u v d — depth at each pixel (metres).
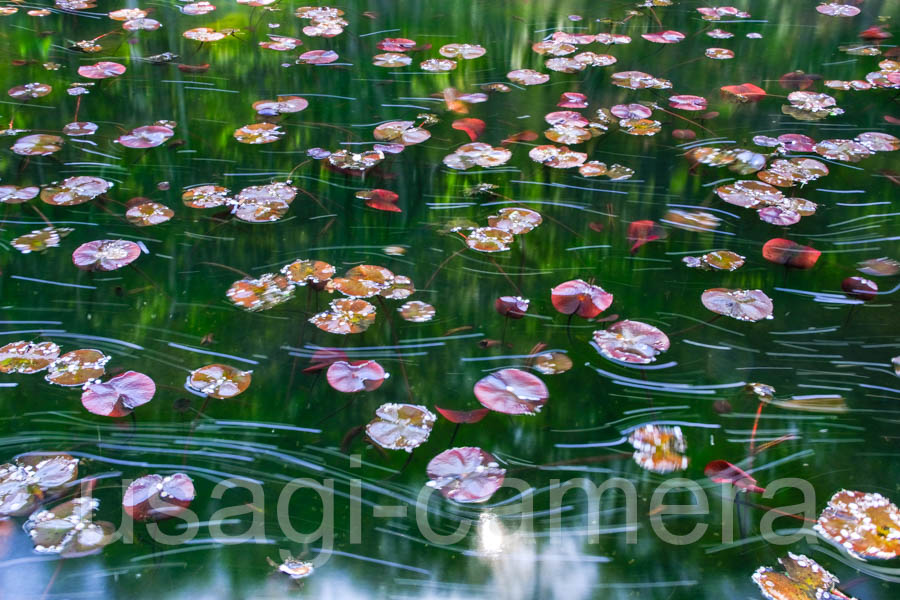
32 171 2.39
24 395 1.91
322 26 3.25
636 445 1.86
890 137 2.55
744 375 1.97
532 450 1.86
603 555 1.74
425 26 3.31
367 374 1.94
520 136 2.57
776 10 3.54
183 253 2.19
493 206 2.33
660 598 1.69
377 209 2.31
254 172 2.41
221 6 3.49
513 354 2.00
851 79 2.85
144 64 2.88
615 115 2.65
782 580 1.70
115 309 2.06
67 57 2.90
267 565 1.72
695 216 2.30
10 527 1.75
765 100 2.73
